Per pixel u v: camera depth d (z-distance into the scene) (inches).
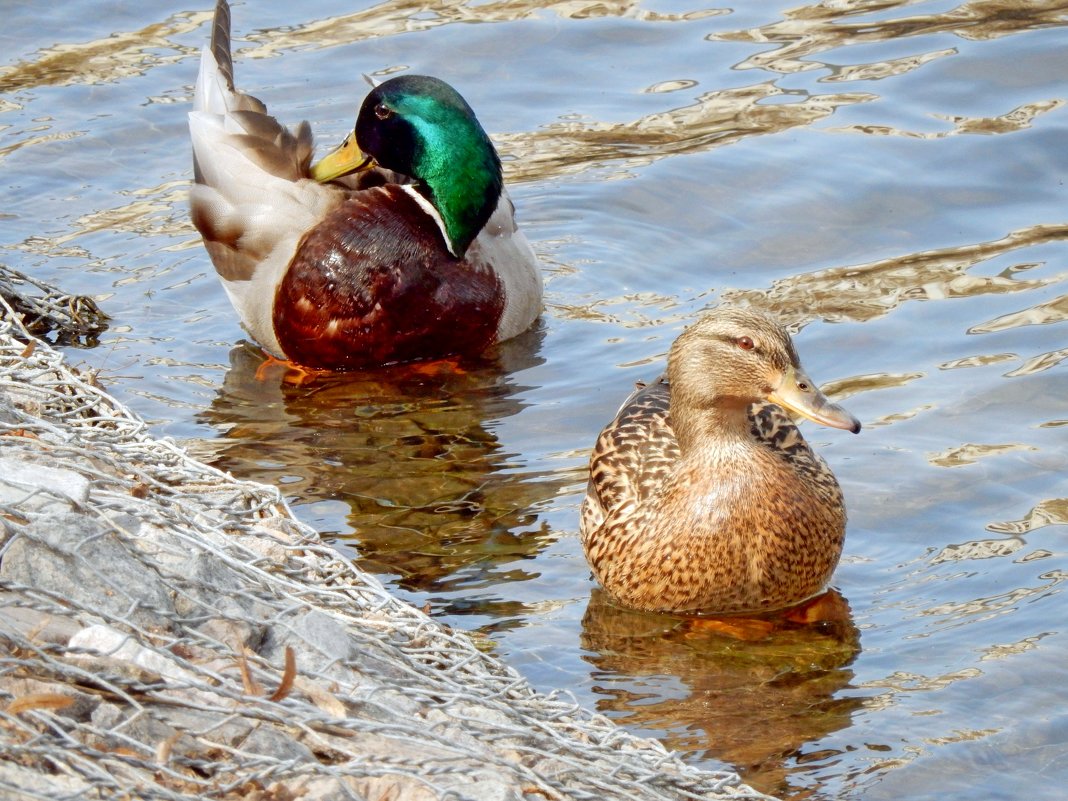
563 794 268.7
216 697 263.4
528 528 440.5
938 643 375.9
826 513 407.5
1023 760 330.6
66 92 728.3
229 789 243.3
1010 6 783.7
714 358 407.2
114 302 584.1
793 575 406.0
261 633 297.1
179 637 281.7
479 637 386.0
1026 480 441.4
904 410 482.6
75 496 311.4
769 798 297.7
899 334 531.5
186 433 492.4
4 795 223.1
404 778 257.3
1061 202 621.3
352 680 292.0
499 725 281.0
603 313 577.3
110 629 266.2
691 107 711.1
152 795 233.3
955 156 655.1
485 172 566.6
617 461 437.1
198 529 345.7
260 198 559.5
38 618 269.4
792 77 730.2
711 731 346.6
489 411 513.7
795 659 379.2
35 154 680.4
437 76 745.0
